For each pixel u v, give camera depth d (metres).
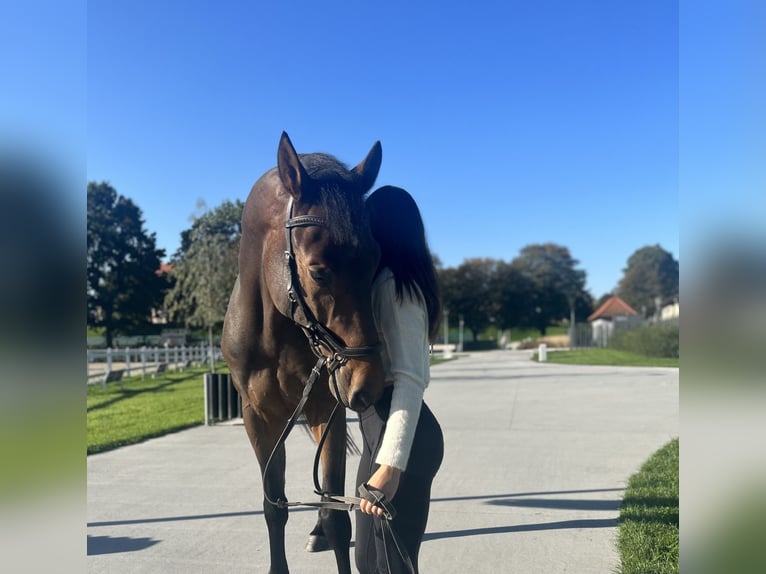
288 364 2.37
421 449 1.84
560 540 3.51
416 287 1.79
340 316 1.71
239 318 2.45
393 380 1.86
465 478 4.96
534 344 47.72
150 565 3.22
